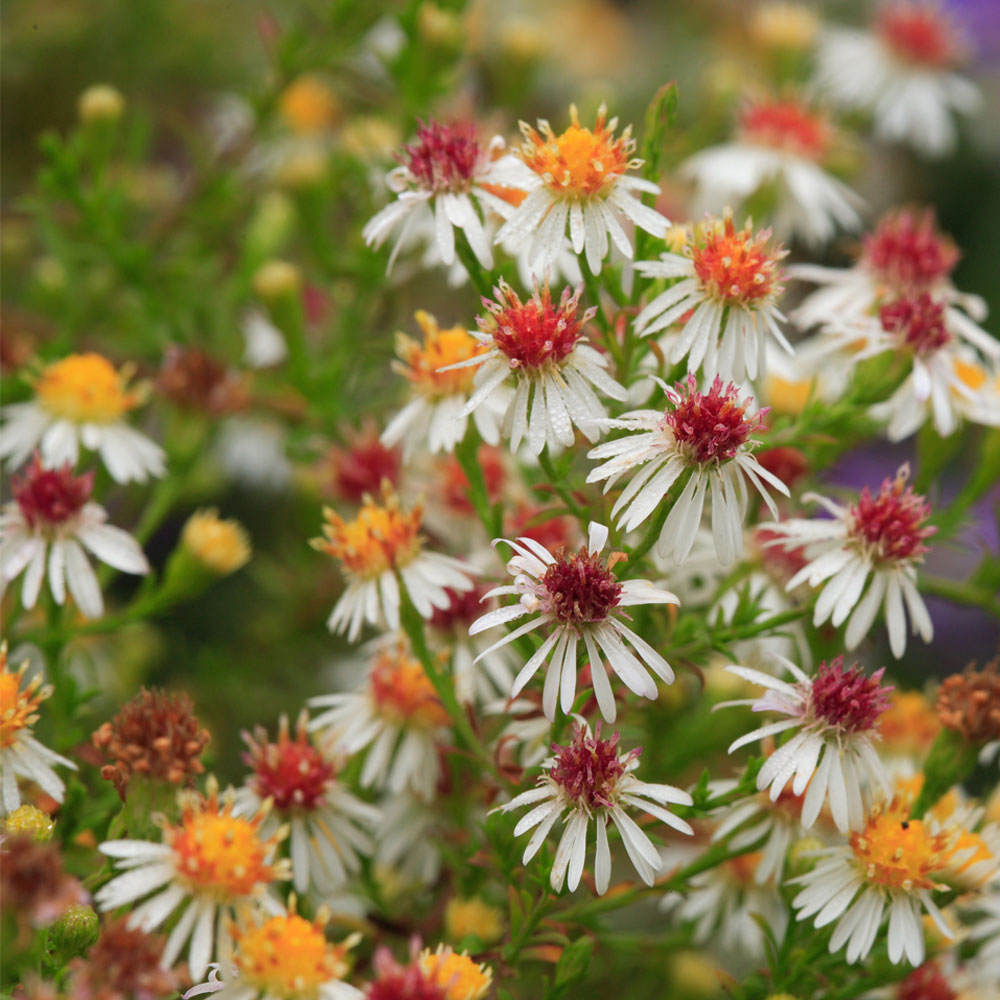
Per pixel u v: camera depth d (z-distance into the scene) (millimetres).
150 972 265
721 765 330
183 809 283
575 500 296
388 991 270
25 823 281
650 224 288
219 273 391
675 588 313
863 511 295
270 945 273
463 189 294
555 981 286
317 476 370
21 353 366
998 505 329
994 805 317
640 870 277
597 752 277
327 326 395
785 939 294
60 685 308
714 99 397
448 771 314
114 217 367
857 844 288
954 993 306
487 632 316
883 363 310
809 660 306
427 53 364
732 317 287
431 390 305
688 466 276
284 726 302
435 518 336
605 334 292
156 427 393
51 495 306
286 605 382
